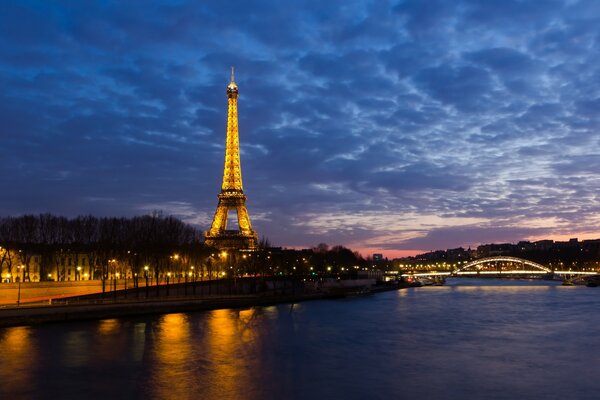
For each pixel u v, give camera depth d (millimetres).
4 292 178375
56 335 128875
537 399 80438
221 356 107688
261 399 79375
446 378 91625
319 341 127125
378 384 87625
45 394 81062
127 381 87938
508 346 120875
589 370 97688
